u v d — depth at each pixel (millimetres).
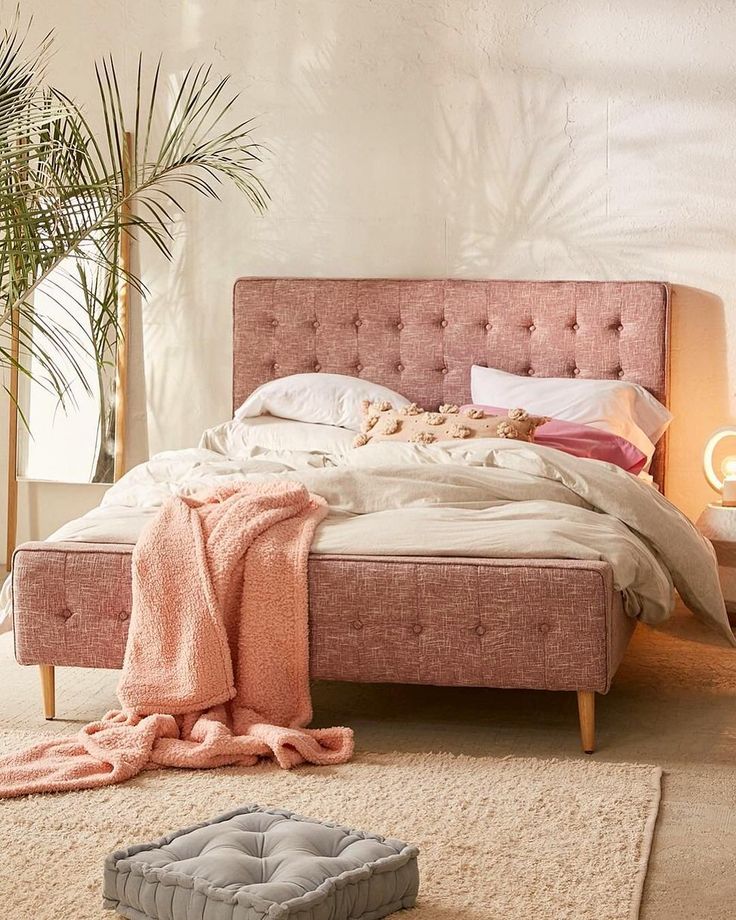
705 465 4508
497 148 4820
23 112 3586
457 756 3002
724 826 2562
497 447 3666
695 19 4582
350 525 3256
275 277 5055
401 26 4867
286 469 3895
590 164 4730
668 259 4688
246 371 5047
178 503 3275
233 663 3160
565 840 2467
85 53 5180
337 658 3117
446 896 2215
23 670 3828
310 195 5035
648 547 3525
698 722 3281
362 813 2617
